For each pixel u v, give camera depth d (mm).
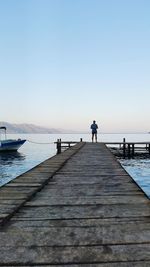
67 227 3514
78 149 19656
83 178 7457
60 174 8180
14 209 4203
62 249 2846
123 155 33719
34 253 2752
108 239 3104
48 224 3635
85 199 5062
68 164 10688
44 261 2592
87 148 20984
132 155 33969
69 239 3107
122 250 2818
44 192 5703
